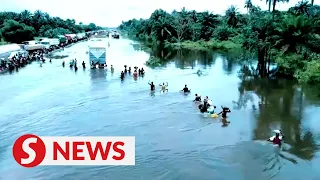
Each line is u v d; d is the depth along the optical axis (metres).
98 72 48.75
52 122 25.66
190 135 22.84
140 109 29.08
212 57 70.94
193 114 27.59
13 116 27.05
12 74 47.06
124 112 28.19
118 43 119.31
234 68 53.66
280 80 42.69
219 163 18.58
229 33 103.81
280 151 20.12
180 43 110.44
